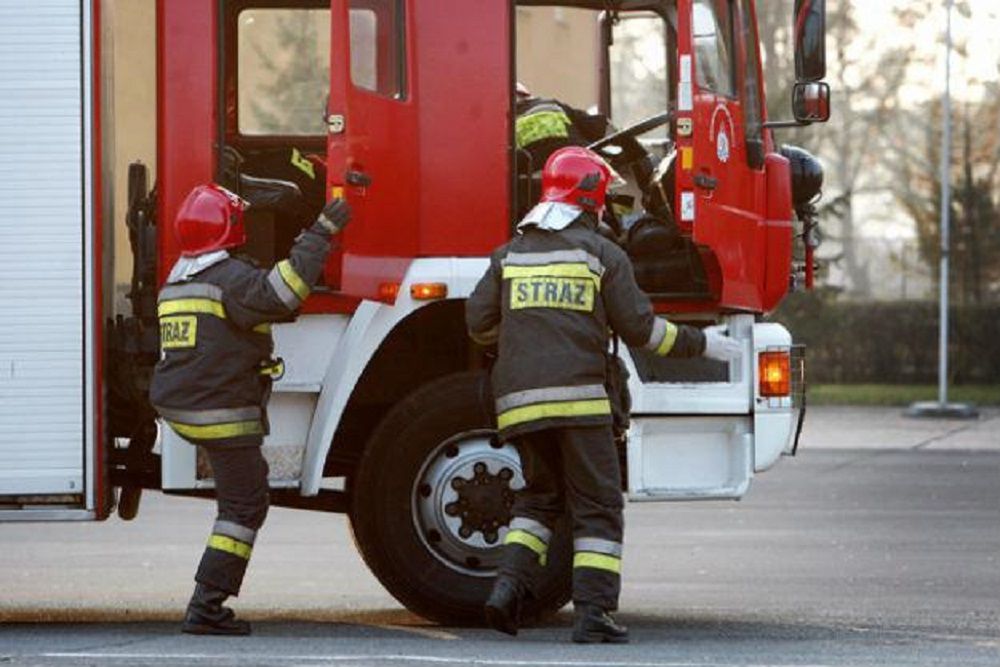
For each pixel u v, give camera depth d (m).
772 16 101.50
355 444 26.28
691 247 25.81
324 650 21.92
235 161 25.86
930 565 33.31
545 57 29.78
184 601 28.88
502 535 24.83
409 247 24.73
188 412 22.97
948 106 77.50
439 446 24.75
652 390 25.02
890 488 49.28
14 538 38.47
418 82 24.89
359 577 32.03
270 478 24.75
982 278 101.50
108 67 24.45
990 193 101.38
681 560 34.34
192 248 23.12
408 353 26.09
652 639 23.39
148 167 26.23
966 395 87.69
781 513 43.28
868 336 94.62
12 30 23.86
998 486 49.78
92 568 33.41
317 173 27.06
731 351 22.89
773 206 26.72
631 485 25.06
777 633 24.30
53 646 22.30
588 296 22.52
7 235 23.89
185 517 43.12
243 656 21.30
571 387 22.41
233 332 23.00
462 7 25.05
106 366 24.45
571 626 25.22
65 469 24.03
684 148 24.67
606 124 28.27
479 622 24.84
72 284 23.94
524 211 25.98
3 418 23.94
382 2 24.53
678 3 24.72
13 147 23.89
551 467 22.92
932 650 22.44
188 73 24.61
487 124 25.05
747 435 25.53
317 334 24.67
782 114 99.75
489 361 26.09
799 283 28.50
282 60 28.28
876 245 106.50
